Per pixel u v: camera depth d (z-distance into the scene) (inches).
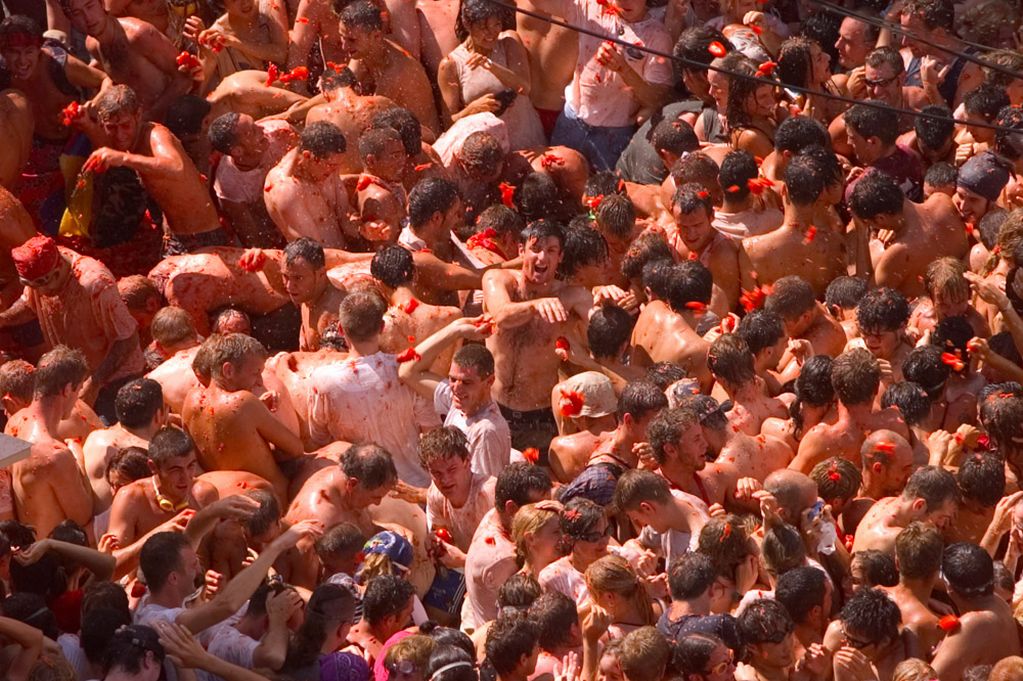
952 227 1386.6
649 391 1152.8
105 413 1327.5
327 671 970.7
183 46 1670.8
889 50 1526.8
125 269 1537.9
